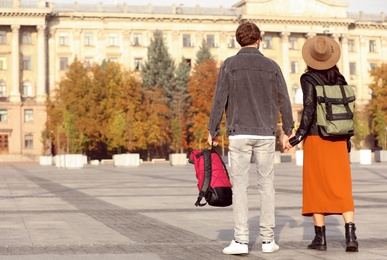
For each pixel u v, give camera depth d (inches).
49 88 4298.7
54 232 453.4
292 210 605.0
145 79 4153.5
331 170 350.6
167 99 4089.6
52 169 2447.1
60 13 4298.7
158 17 4439.0
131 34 4439.0
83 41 4365.2
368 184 1056.8
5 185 1187.9
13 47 4183.1
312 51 358.9
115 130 3651.6
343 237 408.5
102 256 339.3
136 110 3912.4
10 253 352.2
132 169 2306.8
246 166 345.1
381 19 5054.1
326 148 353.1
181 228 472.7
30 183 1269.7
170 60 4205.2
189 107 4197.8
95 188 1064.2
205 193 339.9
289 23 4618.6
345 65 4753.9
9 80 4229.8
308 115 353.7
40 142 4207.7
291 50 4680.1
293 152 4111.7
